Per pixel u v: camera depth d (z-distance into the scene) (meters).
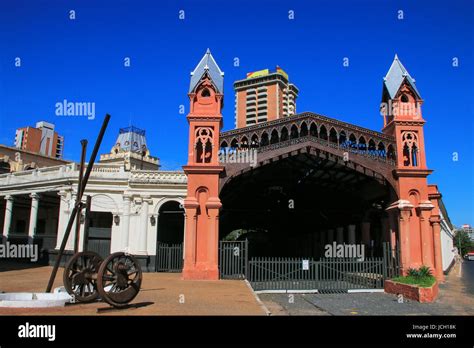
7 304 9.41
